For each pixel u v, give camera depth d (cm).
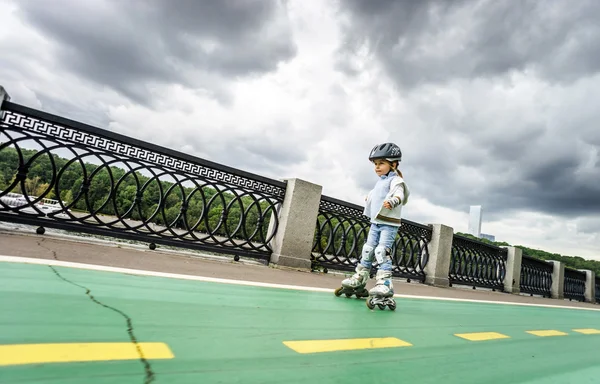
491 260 993
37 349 105
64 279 204
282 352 138
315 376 117
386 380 125
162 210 455
